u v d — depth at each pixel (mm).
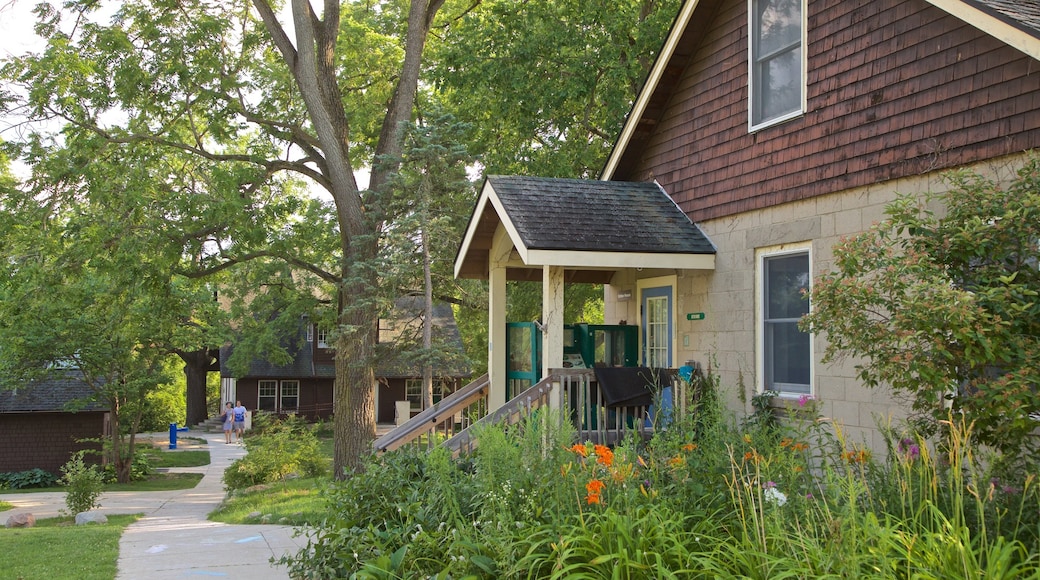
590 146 21609
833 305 5801
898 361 5309
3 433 28984
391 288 18203
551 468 5801
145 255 19188
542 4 20625
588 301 26953
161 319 22406
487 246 12867
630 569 4535
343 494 6637
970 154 7379
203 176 20672
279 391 41312
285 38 19438
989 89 7238
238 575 8266
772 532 4637
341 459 18562
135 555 9539
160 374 27969
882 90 8391
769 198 9945
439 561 5258
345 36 23344
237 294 36188
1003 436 5121
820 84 9234
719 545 4664
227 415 38375
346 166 19312
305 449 22375
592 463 5785
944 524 4258
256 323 34625
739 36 10688
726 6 10977
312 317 28016
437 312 36812
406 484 6609
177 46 19531
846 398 8602
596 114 22078
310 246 23453
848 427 8562
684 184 11719
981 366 5312
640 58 20859
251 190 20797
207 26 19750
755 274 10156
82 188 18938
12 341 25297
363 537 5727
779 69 10031
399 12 25094
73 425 29500
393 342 18797
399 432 12523
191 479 27453
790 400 9273
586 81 20094
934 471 4680
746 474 5797
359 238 18375
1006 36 6766
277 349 34438
